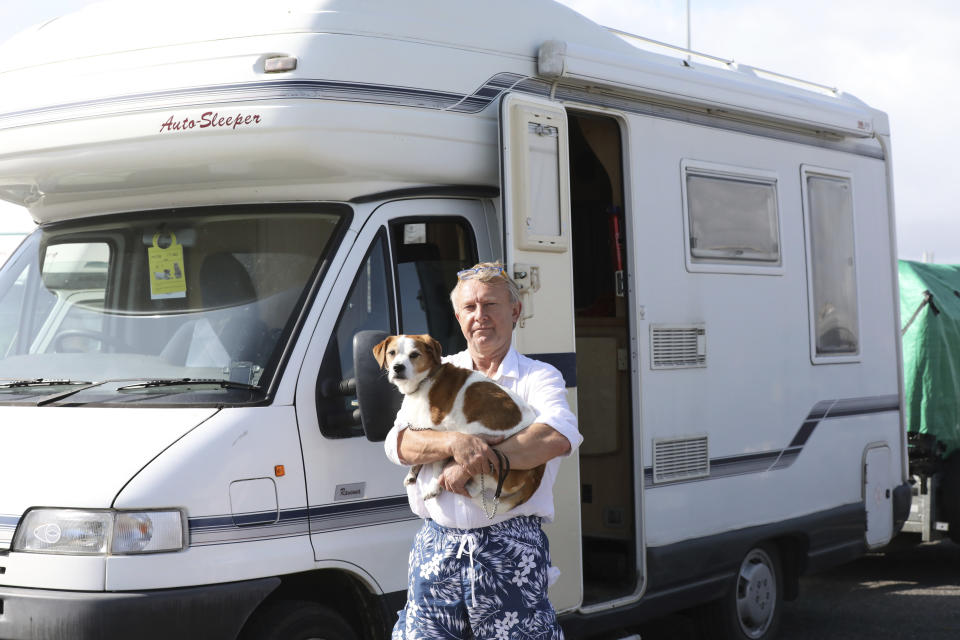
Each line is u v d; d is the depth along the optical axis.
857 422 7.29
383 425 4.13
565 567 5.18
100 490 3.91
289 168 4.59
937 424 9.02
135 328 4.76
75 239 5.13
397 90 4.73
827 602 8.28
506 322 3.66
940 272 9.90
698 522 6.07
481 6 5.21
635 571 5.76
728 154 6.46
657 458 5.85
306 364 4.40
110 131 4.62
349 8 4.72
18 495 4.01
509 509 3.40
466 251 5.10
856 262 7.41
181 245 4.86
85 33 4.98
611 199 6.36
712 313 6.24
